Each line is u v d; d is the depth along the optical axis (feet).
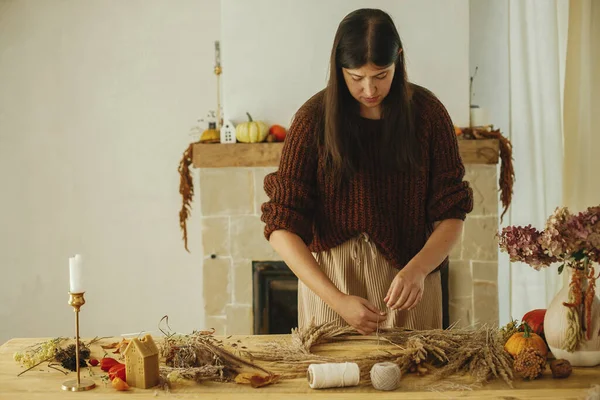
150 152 13.57
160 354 5.49
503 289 13.25
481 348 5.20
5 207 13.69
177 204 13.64
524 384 4.85
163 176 13.61
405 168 6.06
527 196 12.41
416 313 6.33
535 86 12.28
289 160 6.09
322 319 6.33
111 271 13.78
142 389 4.86
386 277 6.27
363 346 5.63
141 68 13.46
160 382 4.94
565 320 5.14
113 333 13.85
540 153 12.30
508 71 12.85
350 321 5.47
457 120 11.74
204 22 13.37
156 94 13.50
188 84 13.44
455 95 11.69
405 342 5.63
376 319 5.41
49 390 4.87
